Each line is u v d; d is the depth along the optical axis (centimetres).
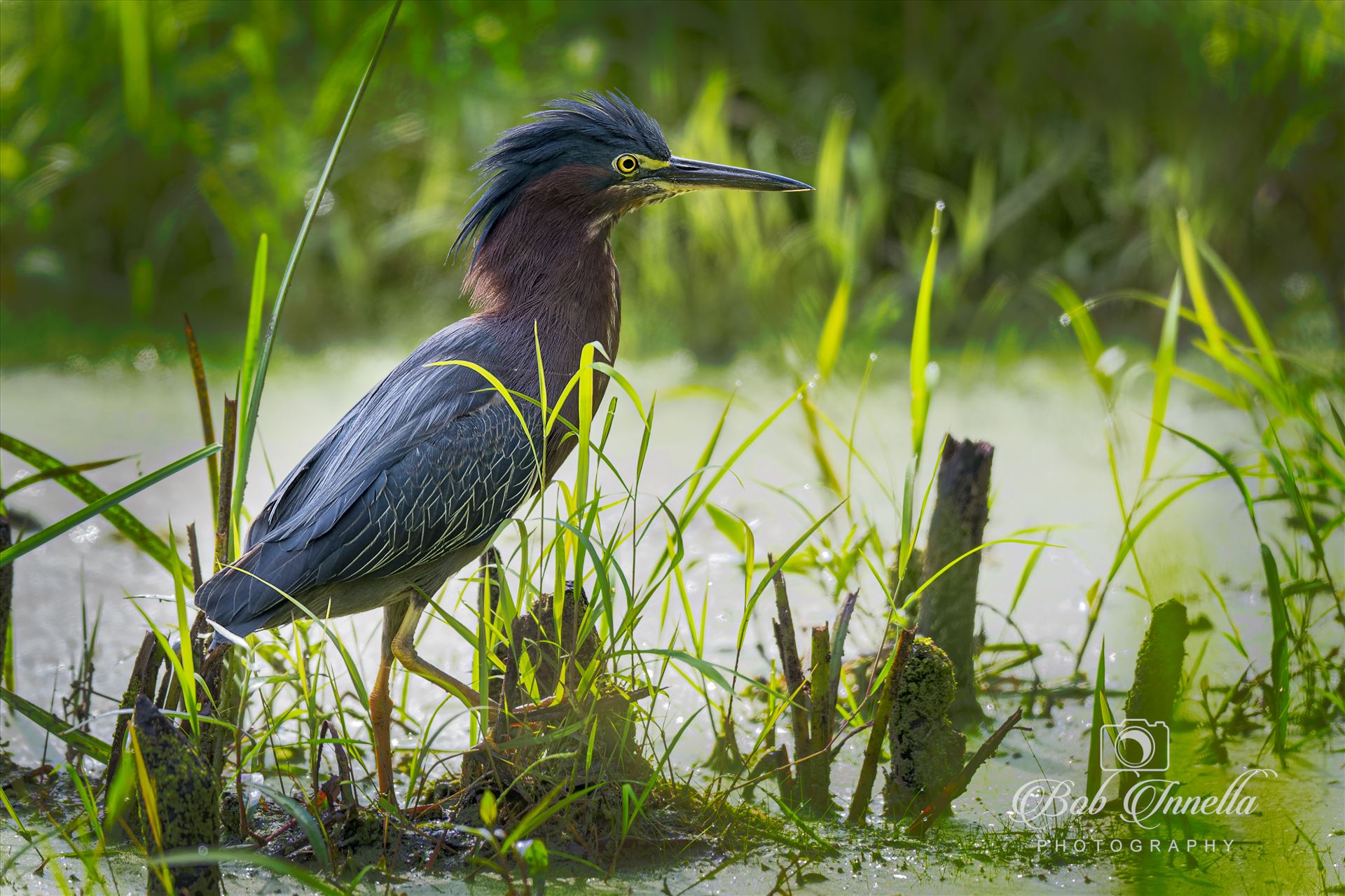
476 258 948
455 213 2031
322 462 852
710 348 1966
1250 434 1482
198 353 833
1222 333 1012
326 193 2066
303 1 2177
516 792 732
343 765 745
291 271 770
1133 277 1983
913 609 939
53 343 2019
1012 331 1820
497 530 797
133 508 1360
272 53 2153
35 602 1127
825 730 775
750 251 1981
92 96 2164
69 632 1065
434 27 2125
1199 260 1941
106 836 721
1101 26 2056
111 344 2016
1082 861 719
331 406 1678
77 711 871
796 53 2219
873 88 2153
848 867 712
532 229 920
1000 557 1199
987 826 759
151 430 1609
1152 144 2067
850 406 1655
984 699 932
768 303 1959
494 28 2109
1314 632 991
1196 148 1973
